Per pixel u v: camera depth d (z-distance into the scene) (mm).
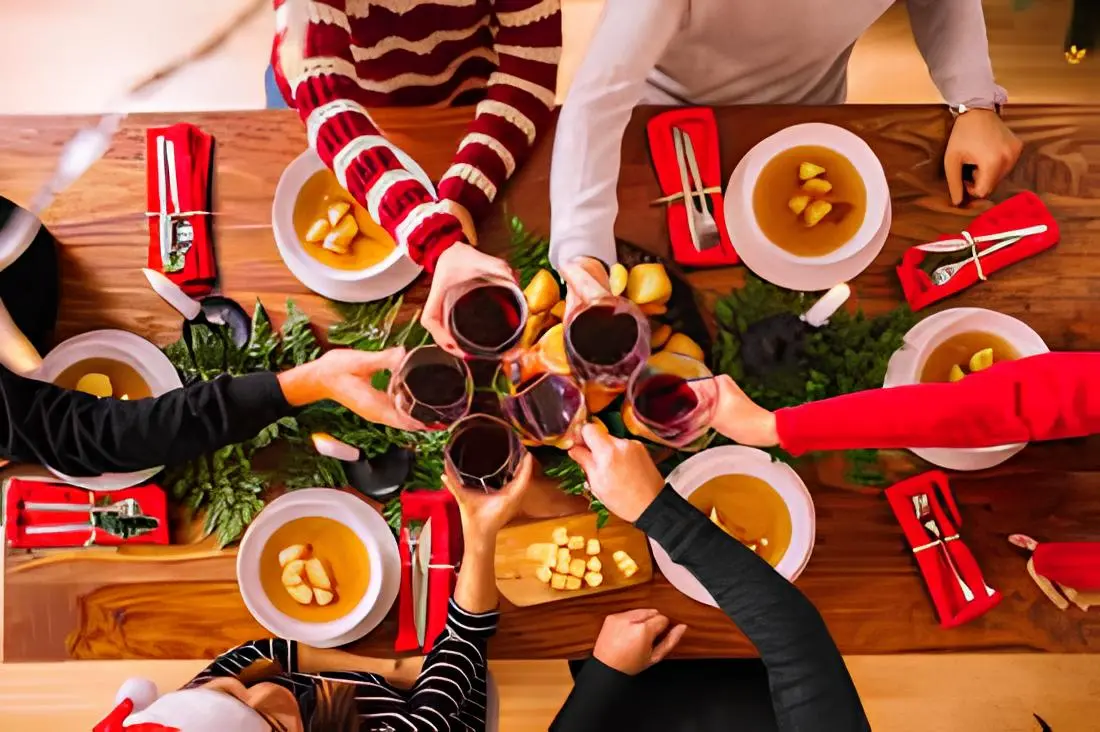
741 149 1400
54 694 2156
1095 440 1354
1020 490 1357
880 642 1346
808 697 1055
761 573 1090
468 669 1262
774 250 1362
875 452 1358
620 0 1305
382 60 1323
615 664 1307
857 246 1363
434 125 1390
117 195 1397
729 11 1354
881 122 1405
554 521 1362
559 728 1308
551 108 1312
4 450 1272
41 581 1355
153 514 1354
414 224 1198
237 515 1356
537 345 1249
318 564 1332
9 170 1394
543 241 1379
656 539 1121
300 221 1381
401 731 1200
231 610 1361
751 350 1361
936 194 1397
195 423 1234
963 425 1167
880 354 1352
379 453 1361
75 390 1301
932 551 1341
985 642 1338
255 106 2232
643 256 1386
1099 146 1389
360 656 1346
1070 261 1379
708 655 1348
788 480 1338
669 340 1344
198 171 1397
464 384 1151
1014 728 2133
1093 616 1330
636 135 1399
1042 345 1337
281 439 1371
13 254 1295
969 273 1374
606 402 1307
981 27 1437
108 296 1396
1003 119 1398
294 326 1377
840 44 1479
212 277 1394
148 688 1176
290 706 1154
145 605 1358
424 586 1347
